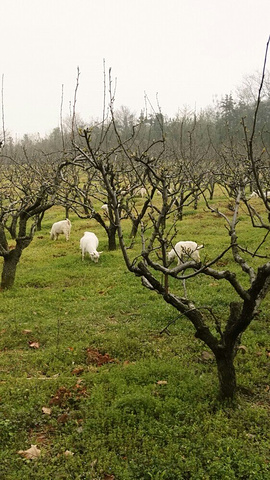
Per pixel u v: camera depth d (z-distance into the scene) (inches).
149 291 427.5
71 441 195.8
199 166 733.9
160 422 205.8
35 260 622.5
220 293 405.1
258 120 1144.8
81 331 329.7
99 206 1096.8
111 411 212.2
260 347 288.8
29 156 1042.1
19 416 214.1
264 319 336.8
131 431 199.5
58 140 1266.0
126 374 253.6
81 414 215.0
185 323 336.2
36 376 262.2
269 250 561.0
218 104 1320.1
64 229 765.9
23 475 173.3
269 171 545.0
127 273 505.0
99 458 182.4
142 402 219.9
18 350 305.3
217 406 218.1
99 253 617.9
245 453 181.6
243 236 667.4
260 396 231.0
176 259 543.8
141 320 347.9
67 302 412.5
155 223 219.1
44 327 341.1
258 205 991.6
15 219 719.7
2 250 460.4
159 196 1239.5
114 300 403.2
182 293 409.4
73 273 525.3
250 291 200.5
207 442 188.9
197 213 954.1
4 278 471.2
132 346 297.4
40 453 187.8
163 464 177.0
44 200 496.1
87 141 191.5
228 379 221.1
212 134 1171.9
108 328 334.6
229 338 215.0
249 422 204.7
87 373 261.6
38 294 443.8
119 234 210.8
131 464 177.9
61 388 237.8
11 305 404.2
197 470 172.7
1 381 254.2
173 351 289.1
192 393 229.6
